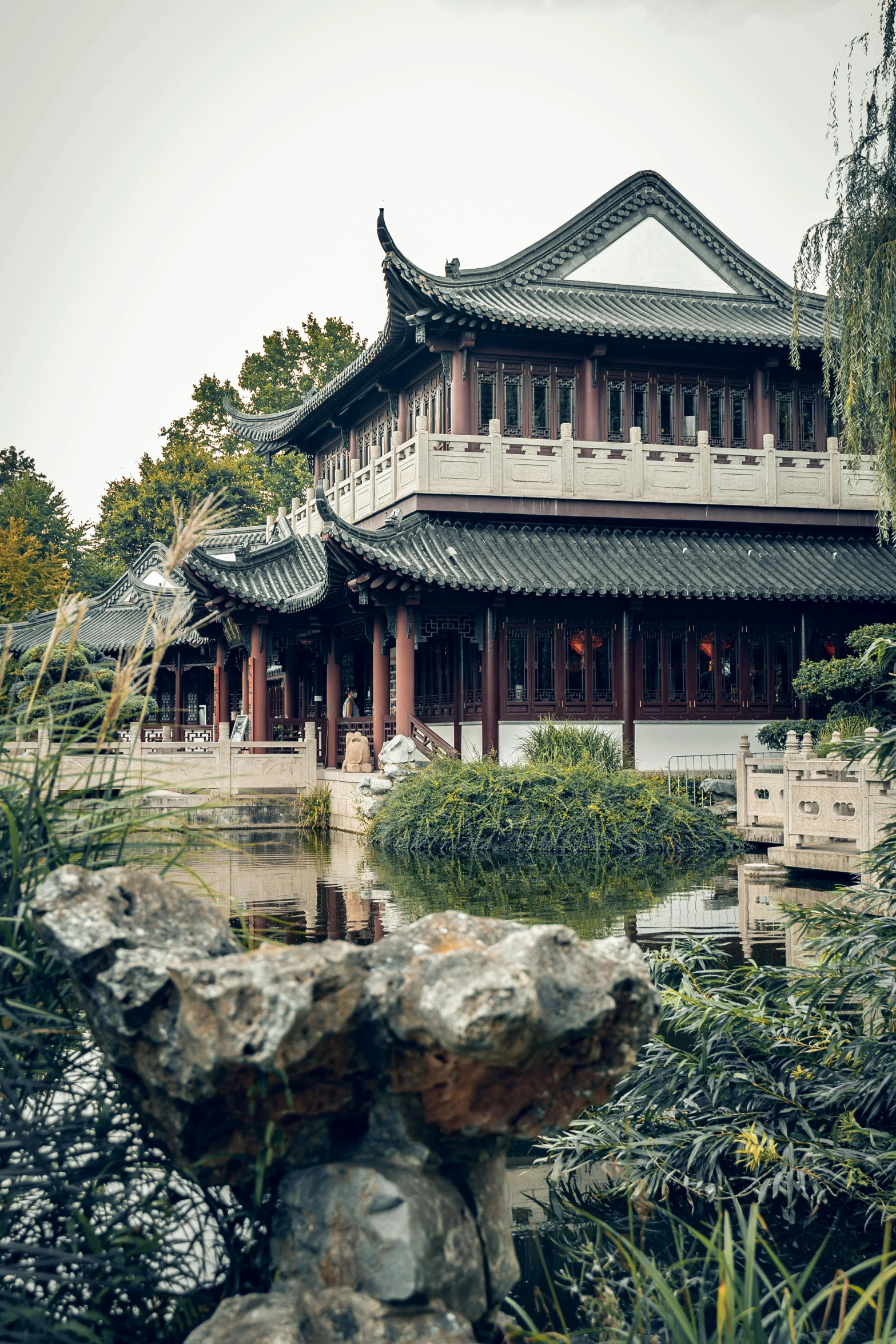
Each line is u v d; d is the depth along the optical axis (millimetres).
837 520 28469
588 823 19781
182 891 3113
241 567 30125
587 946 3020
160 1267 3160
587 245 29828
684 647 27750
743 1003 6777
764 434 28844
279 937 11383
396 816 21109
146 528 59812
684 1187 5375
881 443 9656
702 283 30688
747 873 16609
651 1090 5887
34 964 2902
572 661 26797
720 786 23109
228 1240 3174
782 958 10203
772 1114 5555
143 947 2801
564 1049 2947
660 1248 4703
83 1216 3035
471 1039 2539
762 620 28312
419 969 2811
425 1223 2795
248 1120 2891
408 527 25625
